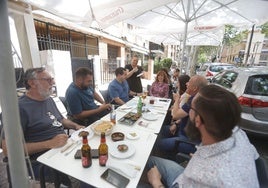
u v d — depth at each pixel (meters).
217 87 0.89
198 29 4.55
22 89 1.90
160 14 4.25
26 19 2.97
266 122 2.78
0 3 0.57
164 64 15.12
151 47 22.84
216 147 0.81
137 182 1.14
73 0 2.13
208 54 27.09
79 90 2.57
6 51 0.60
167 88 4.12
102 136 1.32
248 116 2.89
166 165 1.59
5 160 1.37
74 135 1.72
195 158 0.87
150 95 4.26
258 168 0.98
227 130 0.81
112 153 1.41
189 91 2.13
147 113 2.53
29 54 3.12
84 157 1.25
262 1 3.26
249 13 3.68
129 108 2.81
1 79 0.60
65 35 7.30
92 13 2.28
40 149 1.54
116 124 2.10
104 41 9.53
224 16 4.09
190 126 1.05
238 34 18.53
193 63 11.65
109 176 1.18
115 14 2.56
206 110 0.82
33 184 0.97
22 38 3.03
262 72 3.07
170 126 2.74
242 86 3.06
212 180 0.73
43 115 1.82
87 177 1.17
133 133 1.82
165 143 2.15
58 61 4.87
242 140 0.91
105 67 9.18
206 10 4.04
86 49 8.06
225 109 0.79
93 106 2.80
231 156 0.79
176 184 0.98
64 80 5.02
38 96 1.79
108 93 3.60
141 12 2.66
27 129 1.71
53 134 1.86
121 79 3.63
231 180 0.71
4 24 0.59
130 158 1.39
